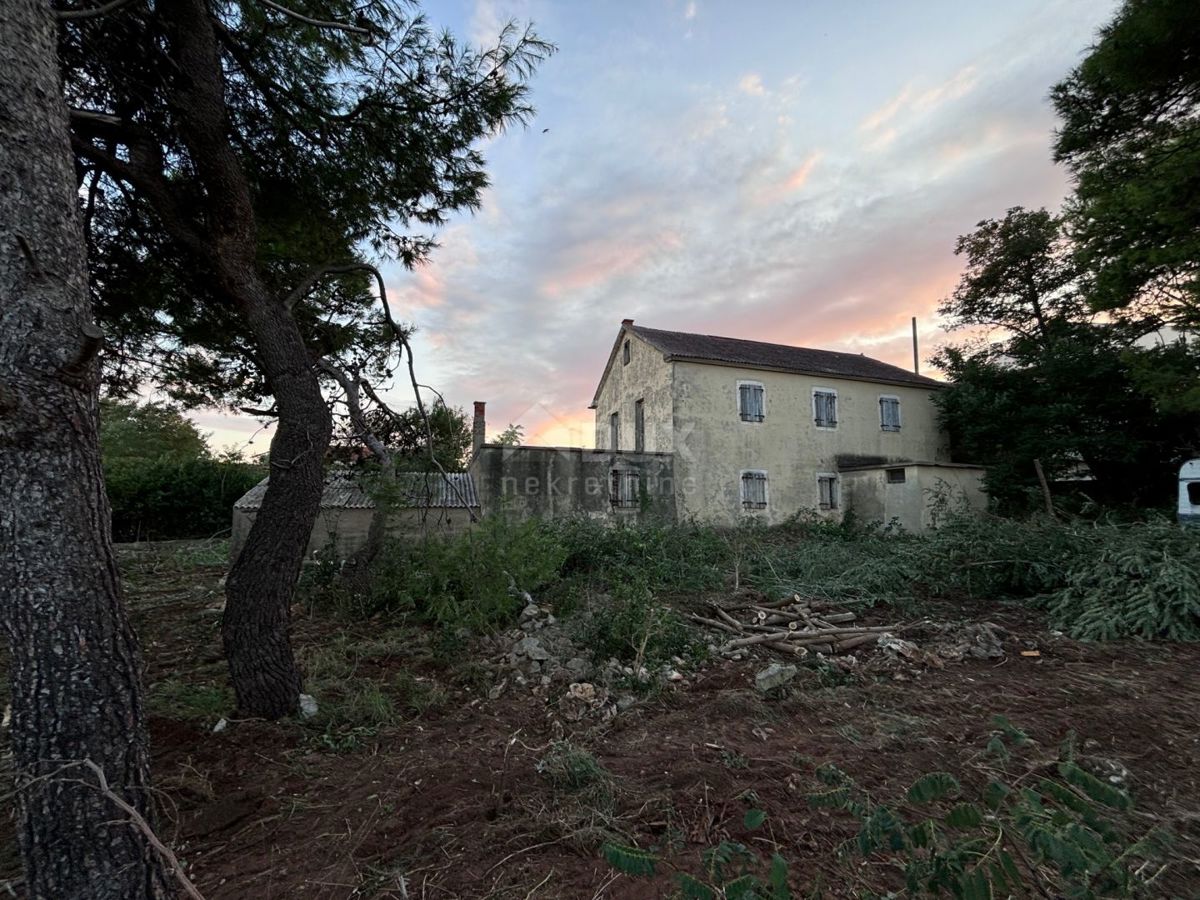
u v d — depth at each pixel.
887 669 4.63
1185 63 7.85
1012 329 18.03
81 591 1.72
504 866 2.19
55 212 1.76
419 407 5.59
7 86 1.69
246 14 4.06
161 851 1.53
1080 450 14.19
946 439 19.06
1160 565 5.72
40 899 1.62
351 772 2.96
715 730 3.47
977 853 1.38
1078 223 10.66
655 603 5.70
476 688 4.26
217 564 10.03
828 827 2.37
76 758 1.67
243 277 3.74
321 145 4.81
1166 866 2.07
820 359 19.72
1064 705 3.77
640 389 17.66
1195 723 3.45
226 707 3.61
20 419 1.63
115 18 3.29
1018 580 6.99
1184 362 10.29
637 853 1.43
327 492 9.02
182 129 3.58
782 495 16.45
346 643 5.06
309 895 2.03
